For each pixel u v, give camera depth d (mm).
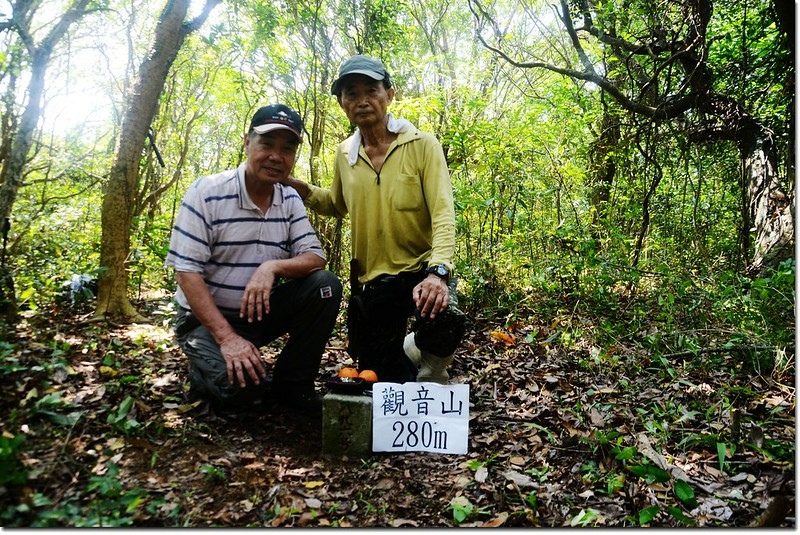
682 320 4059
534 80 8680
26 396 2125
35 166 5930
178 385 2643
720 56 6520
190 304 2359
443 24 9719
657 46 6027
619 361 3438
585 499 1979
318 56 5613
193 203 2402
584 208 6543
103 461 1928
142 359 2883
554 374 3252
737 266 5785
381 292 2635
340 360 3396
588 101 6691
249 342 2350
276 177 2432
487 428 2535
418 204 2609
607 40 6527
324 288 2512
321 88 5582
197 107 7387
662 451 2334
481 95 6738
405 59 6797
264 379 2439
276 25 5172
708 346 3512
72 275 4098
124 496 1701
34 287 3533
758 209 5727
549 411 2713
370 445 2260
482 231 5402
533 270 5184
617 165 6980
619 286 5254
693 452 2357
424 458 2240
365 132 2623
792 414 2709
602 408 2715
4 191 3236
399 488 2018
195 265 2373
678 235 6734
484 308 4574
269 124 2350
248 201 2465
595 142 7059
